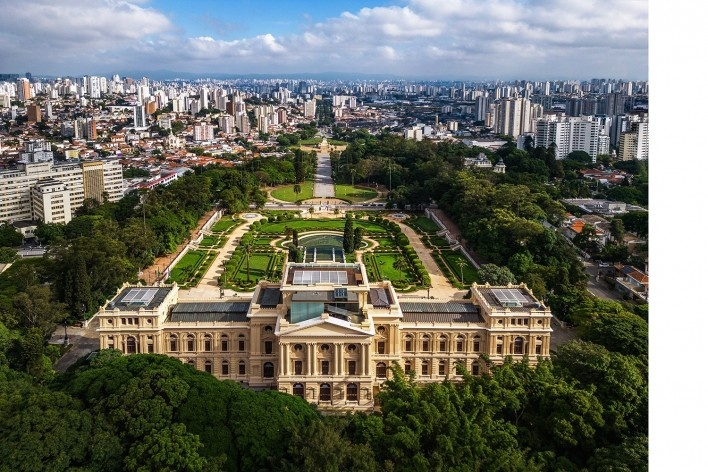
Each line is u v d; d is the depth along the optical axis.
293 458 149.62
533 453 153.50
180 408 159.00
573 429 159.12
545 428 165.50
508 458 140.75
